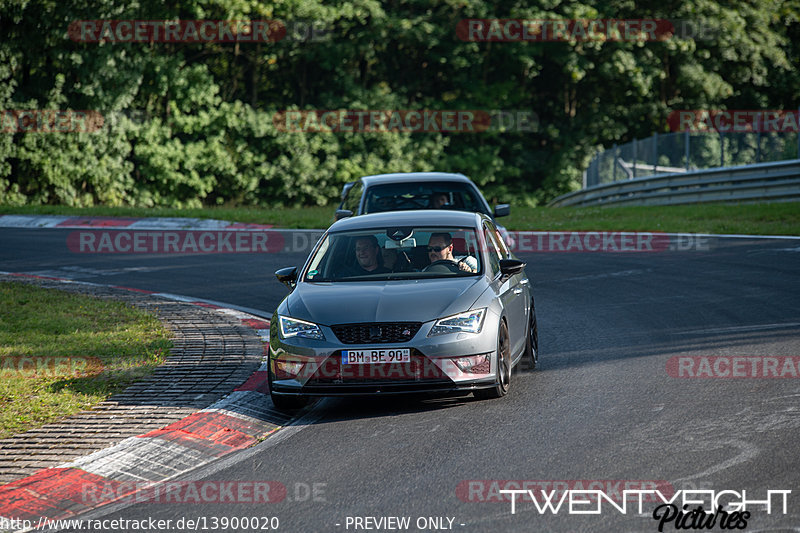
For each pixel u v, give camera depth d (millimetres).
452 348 27203
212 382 31453
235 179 171750
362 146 181000
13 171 154500
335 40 181625
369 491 20656
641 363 33000
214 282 60250
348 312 27781
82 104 151000
